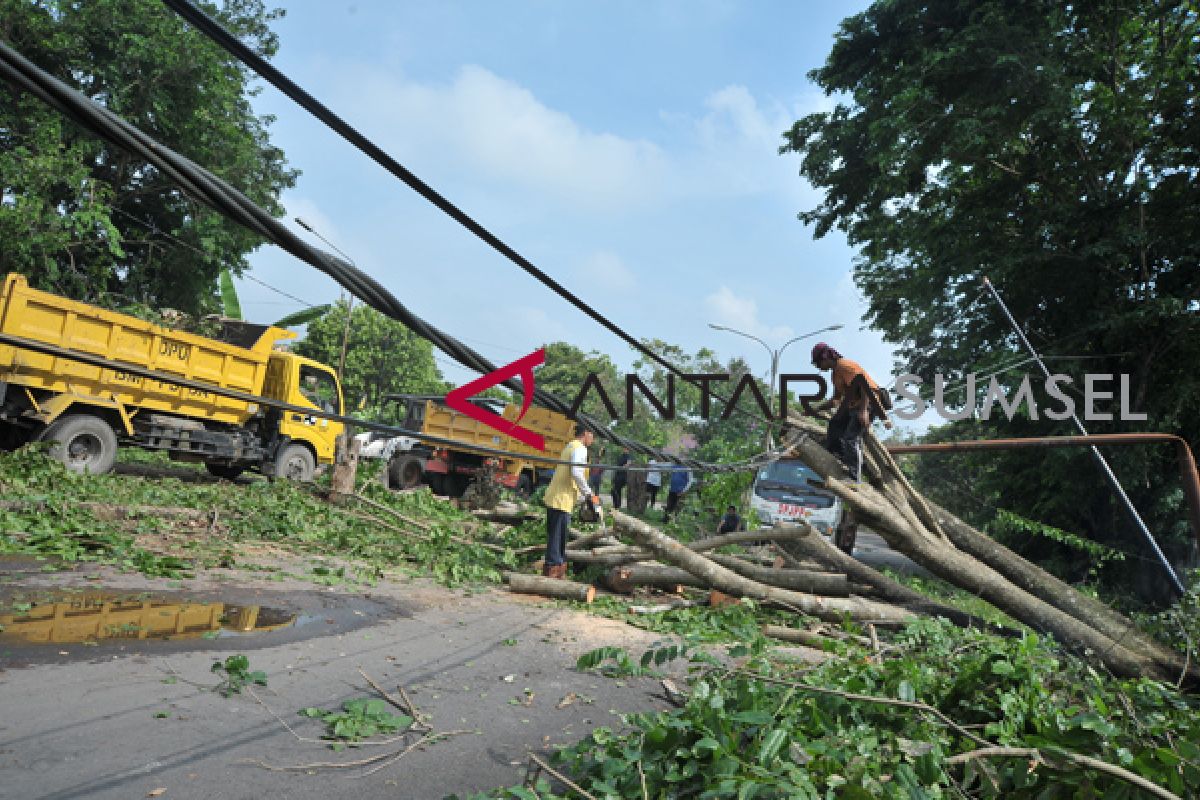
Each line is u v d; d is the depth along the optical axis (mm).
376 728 3703
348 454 12398
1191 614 6773
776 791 2691
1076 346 17234
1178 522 15898
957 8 18547
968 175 21234
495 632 6082
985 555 8445
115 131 1282
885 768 3244
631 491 22391
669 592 9109
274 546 8891
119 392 12227
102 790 2773
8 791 2658
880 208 23344
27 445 10734
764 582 8492
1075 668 5340
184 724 3447
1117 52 18375
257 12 24812
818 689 3746
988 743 3408
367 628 5660
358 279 1839
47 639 4340
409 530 10938
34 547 6707
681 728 3248
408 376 48438
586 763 3312
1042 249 17500
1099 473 16266
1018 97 17375
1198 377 16219
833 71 22031
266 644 4859
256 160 25469
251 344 15086
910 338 21172
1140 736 3947
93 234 21547
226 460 14664
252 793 2922
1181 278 17016
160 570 6473
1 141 19844
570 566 9492
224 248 24875
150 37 21281
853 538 18281
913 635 6195
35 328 10938
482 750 3650
